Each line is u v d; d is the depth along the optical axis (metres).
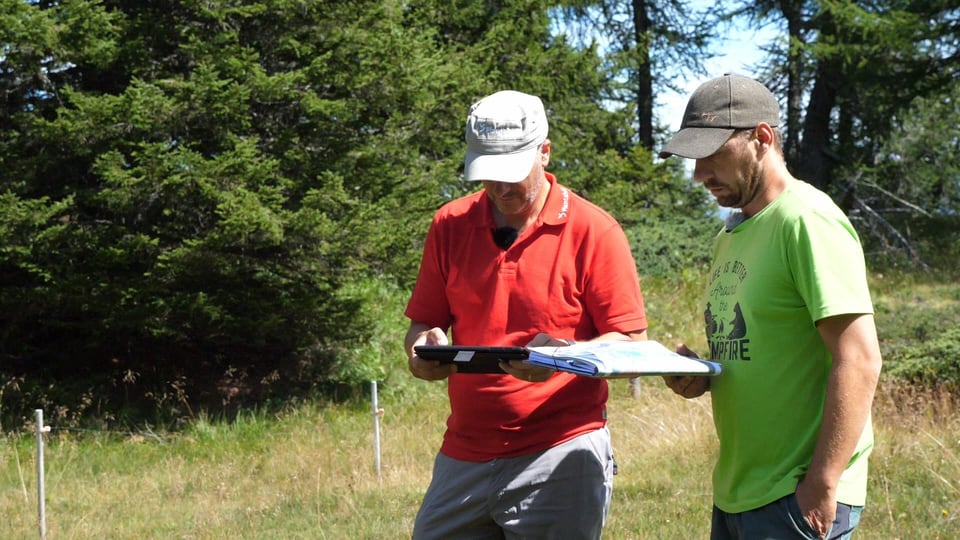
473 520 3.50
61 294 11.45
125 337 13.16
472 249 3.48
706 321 3.10
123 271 11.79
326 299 13.13
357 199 11.98
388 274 12.77
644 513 6.82
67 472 9.98
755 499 2.85
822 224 2.74
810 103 27.28
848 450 2.67
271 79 11.23
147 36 11.67
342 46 11.99
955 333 10.47
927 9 22.45
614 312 3.39
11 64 10.66
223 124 11.23
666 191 24.08
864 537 5.91
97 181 11.94
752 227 2.89
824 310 2.68
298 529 7.21
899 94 23.70
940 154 28.33
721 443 3.02
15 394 12.08
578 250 3.41
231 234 10.91
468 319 3.48
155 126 11.01
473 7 17.86
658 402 10.88
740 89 2.87
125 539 7.33
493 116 3.27
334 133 12.36
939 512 6.35
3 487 9.36
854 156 27.50
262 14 11.81
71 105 11.73
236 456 10.66
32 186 11.50
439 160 15.29
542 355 2.88
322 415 12.50
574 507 3.41
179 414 12.53
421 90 12.40
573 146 20.09
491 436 3.44
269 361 13.93
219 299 12.11
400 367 14.44
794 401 2.82
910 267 21.98
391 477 9.01
